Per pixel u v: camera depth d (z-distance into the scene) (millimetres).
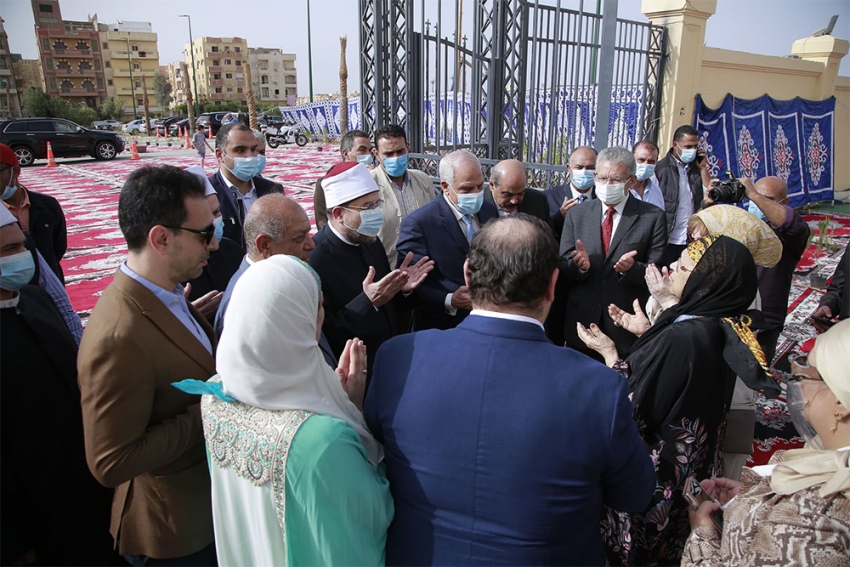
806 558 957
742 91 8734
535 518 1134
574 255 2980
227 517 1319
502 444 1145
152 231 1478
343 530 1181
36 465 1629
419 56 5820
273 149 25953
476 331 1263
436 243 2977
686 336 1688
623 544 1816
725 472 2207
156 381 1452
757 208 3340
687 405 1704
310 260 2488
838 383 1036
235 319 1193
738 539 1088
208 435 1310
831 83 10367
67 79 58094
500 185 3105
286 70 84875
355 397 1591
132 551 1592
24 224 2889
